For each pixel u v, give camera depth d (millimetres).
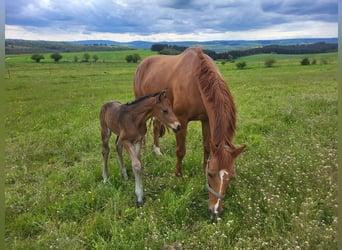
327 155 4605
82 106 11398
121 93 15547
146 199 4004
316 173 3990
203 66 3988
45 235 3355
